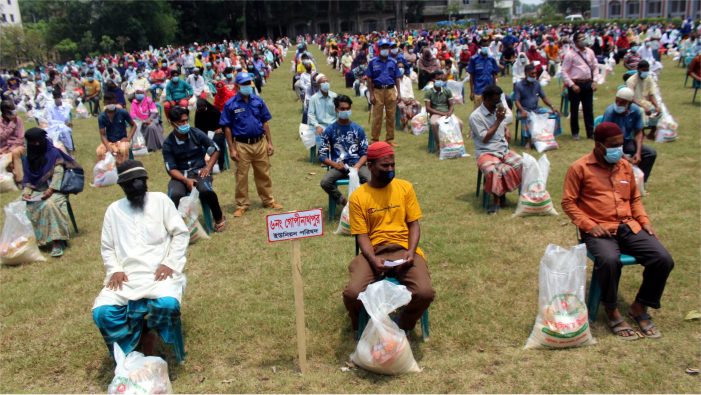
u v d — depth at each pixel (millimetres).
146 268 4352
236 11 85625
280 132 14078
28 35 62500
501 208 7496
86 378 4379
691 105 13781
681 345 4297
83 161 12148
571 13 117188
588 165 4859
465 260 5926
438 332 4656
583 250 4312
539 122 10289
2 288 5953
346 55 27484
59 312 5371
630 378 3908
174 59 41625
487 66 11367
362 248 4492
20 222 6543
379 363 3992
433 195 8195
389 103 11242
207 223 7238
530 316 4836
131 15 71438
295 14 90625
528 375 4000
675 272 5410
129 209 4512
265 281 5742
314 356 4438
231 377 4207
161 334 4230
